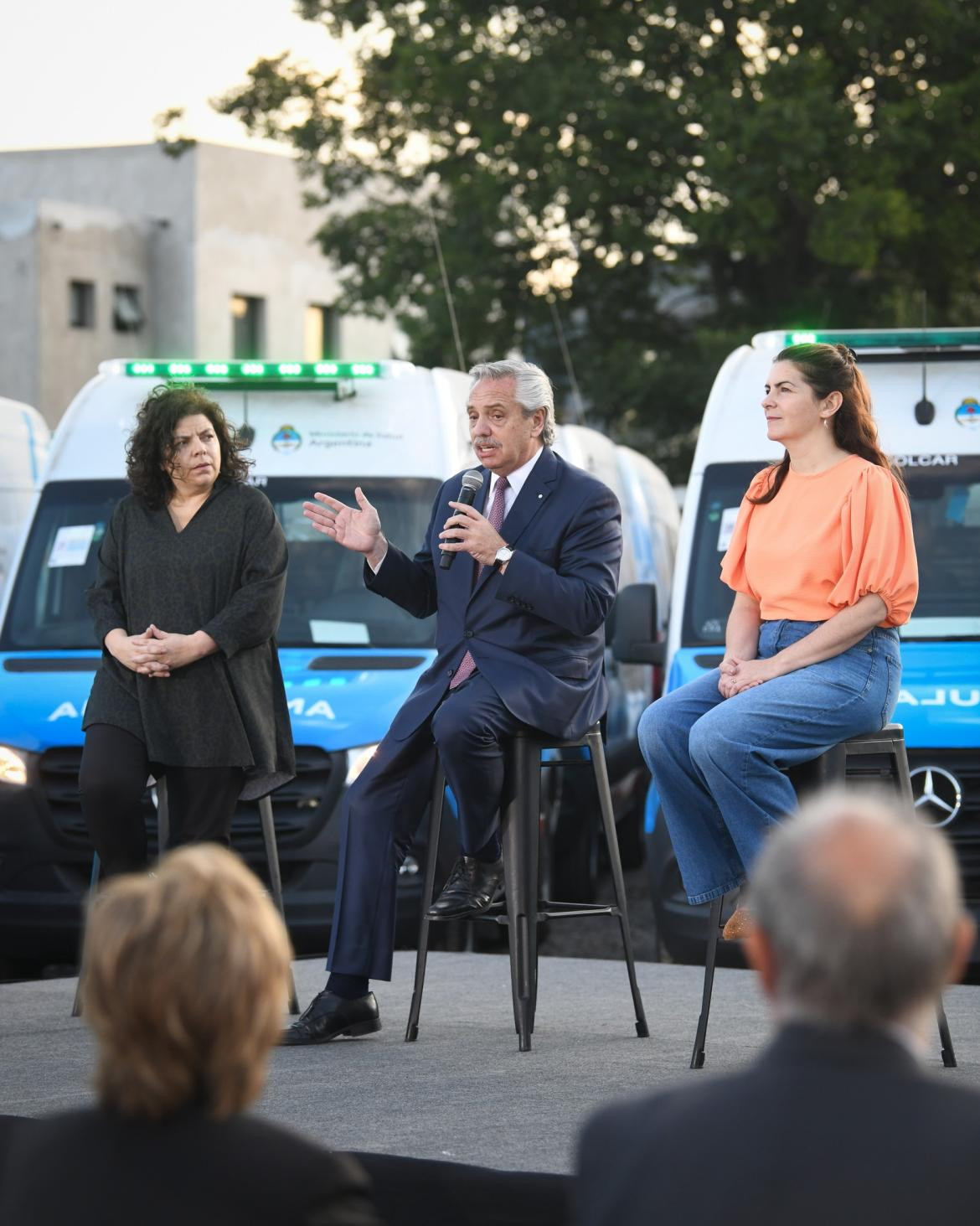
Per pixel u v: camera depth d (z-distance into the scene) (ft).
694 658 28.60
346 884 18.04
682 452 84.64
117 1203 6.43
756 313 84.33
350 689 29.12
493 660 17.67
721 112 74.38
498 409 18.11
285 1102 14.66
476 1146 12.89
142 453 19.83
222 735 19.30
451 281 82.84
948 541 28.89
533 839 17.65
